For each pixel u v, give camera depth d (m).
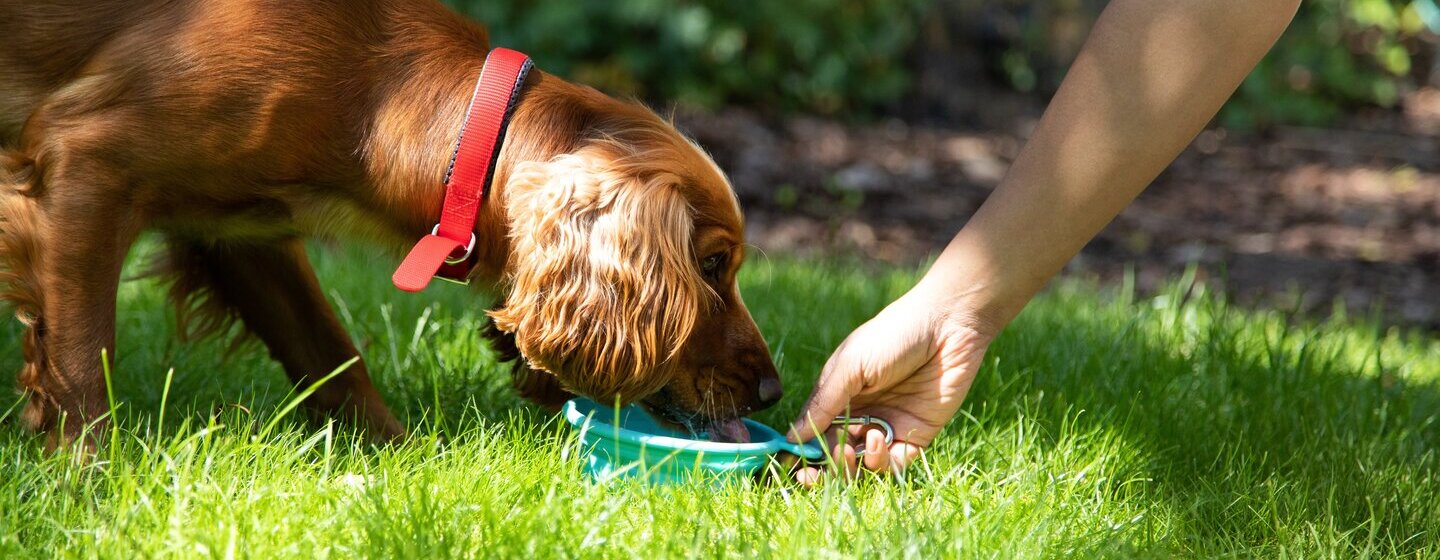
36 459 2.20
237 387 2.89
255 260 2.73
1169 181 8.62
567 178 2.29
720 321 2.48
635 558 1.90
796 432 2.36
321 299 2.79
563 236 2.28
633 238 2.28
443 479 2.17
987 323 2.38
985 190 7.91
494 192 2.37
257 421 2.52
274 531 1.91
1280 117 11.05
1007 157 8.91
